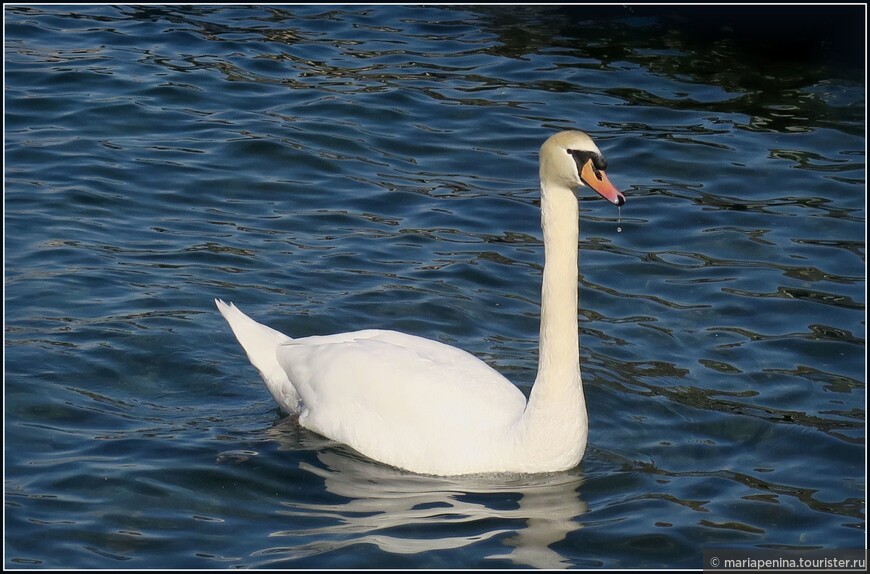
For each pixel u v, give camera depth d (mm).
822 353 14570
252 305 15266
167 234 17188
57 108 21016
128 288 15547
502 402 12070
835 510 11336
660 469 12039
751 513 11242
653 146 20438
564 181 10945
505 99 22172
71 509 11070
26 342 14055
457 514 11102
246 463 11961
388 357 12438
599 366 14148
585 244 17500
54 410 12797
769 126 21391
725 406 13320
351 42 24594
